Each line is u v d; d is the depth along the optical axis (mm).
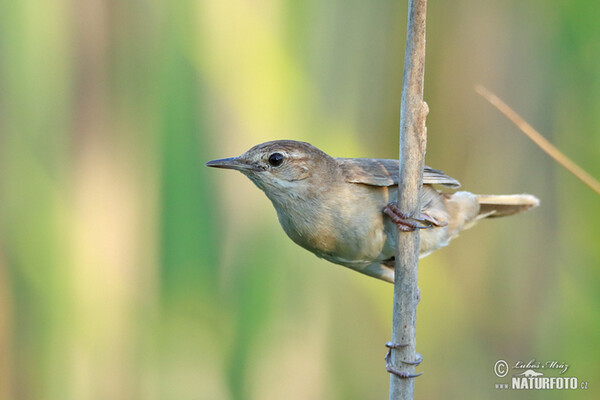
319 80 10711
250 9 9820
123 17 9977
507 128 11977
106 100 10000
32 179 9781
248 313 9711
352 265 8820
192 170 9625
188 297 9766
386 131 11766
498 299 11570
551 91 11641
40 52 9789
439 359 10859
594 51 11070
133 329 9938
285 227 8773
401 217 7301
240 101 9680
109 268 9875
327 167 8406
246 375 9727
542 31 11781
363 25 11391
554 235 11539
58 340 9758
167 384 9914
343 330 10672
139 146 9906
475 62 12125
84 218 9852
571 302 10742
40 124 9844
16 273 9781
